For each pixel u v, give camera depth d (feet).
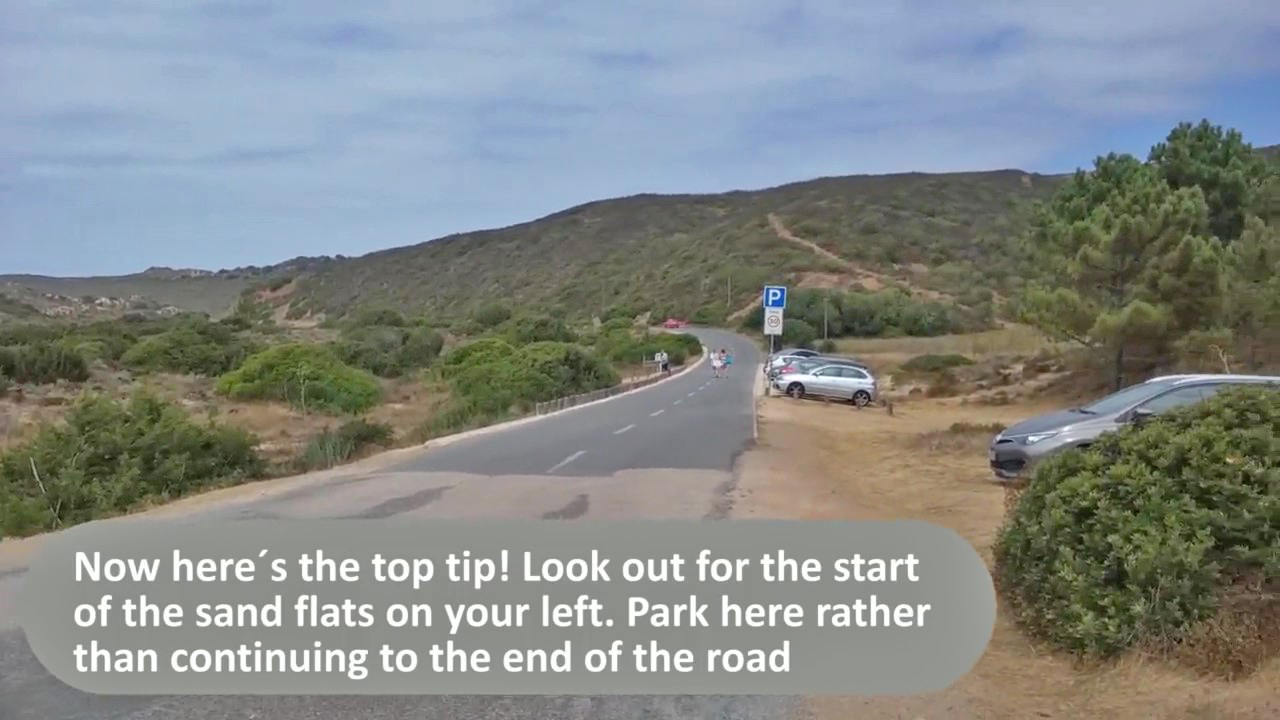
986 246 423.23
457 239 637.71
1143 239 95.50
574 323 402.72
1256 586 21.61
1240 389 24.66
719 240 499.51
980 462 64.03
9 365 168.96
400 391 163.43
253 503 46.83
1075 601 22.90
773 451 70.59
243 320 363.56
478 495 48.55
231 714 20.34
